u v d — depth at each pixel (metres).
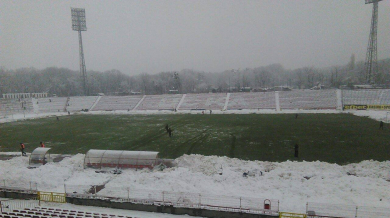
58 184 20.98
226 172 22.12
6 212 16.17
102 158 24.39
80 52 110.75
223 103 80.94
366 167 22.44
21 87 155.62
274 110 70.38
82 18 107.19
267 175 21.23
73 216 15.38
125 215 16.38
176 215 16.67
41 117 72.75
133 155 24.31
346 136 35.00
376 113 55.12
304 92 78.56
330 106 68.19
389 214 14.60
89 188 19.73
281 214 15.22
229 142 34.09
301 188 18.62
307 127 42.91
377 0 89.50
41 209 16.84
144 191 18.48
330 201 16.73
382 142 31.16
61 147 34.12
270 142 33.31
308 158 26.33
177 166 24.61
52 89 153.50
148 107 85.94
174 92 132.88
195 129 44.69
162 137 38.62
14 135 44.09
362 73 159.25
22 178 21.44
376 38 97.00
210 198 17.41
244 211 15.88
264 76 160.50
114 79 181.62
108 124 54.44
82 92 150.88
